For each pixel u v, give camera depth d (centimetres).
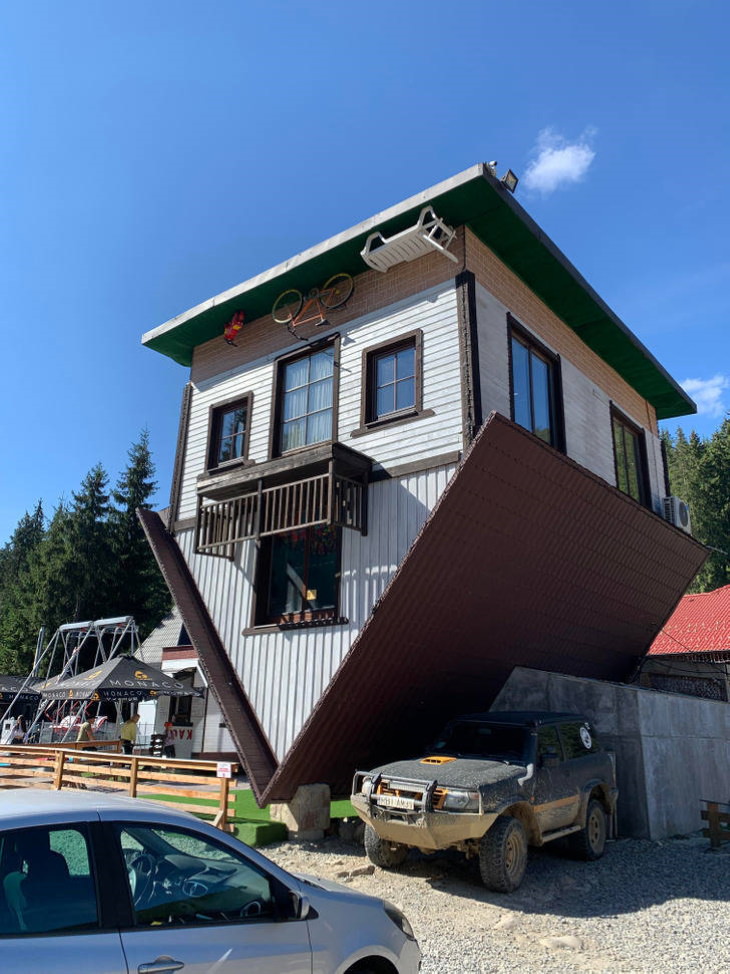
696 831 1165
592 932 647
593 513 1137
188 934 314
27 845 299
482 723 935
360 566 1033
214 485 1187
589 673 1548
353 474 1064
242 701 1128
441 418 1004
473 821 739
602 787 968
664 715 1178
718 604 2452
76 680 1933
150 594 4403
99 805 331
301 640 1075
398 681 1035
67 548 4166
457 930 646
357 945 366
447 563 960
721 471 4769
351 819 1046
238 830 980
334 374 1172
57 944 281
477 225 1059
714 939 630
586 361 1352
